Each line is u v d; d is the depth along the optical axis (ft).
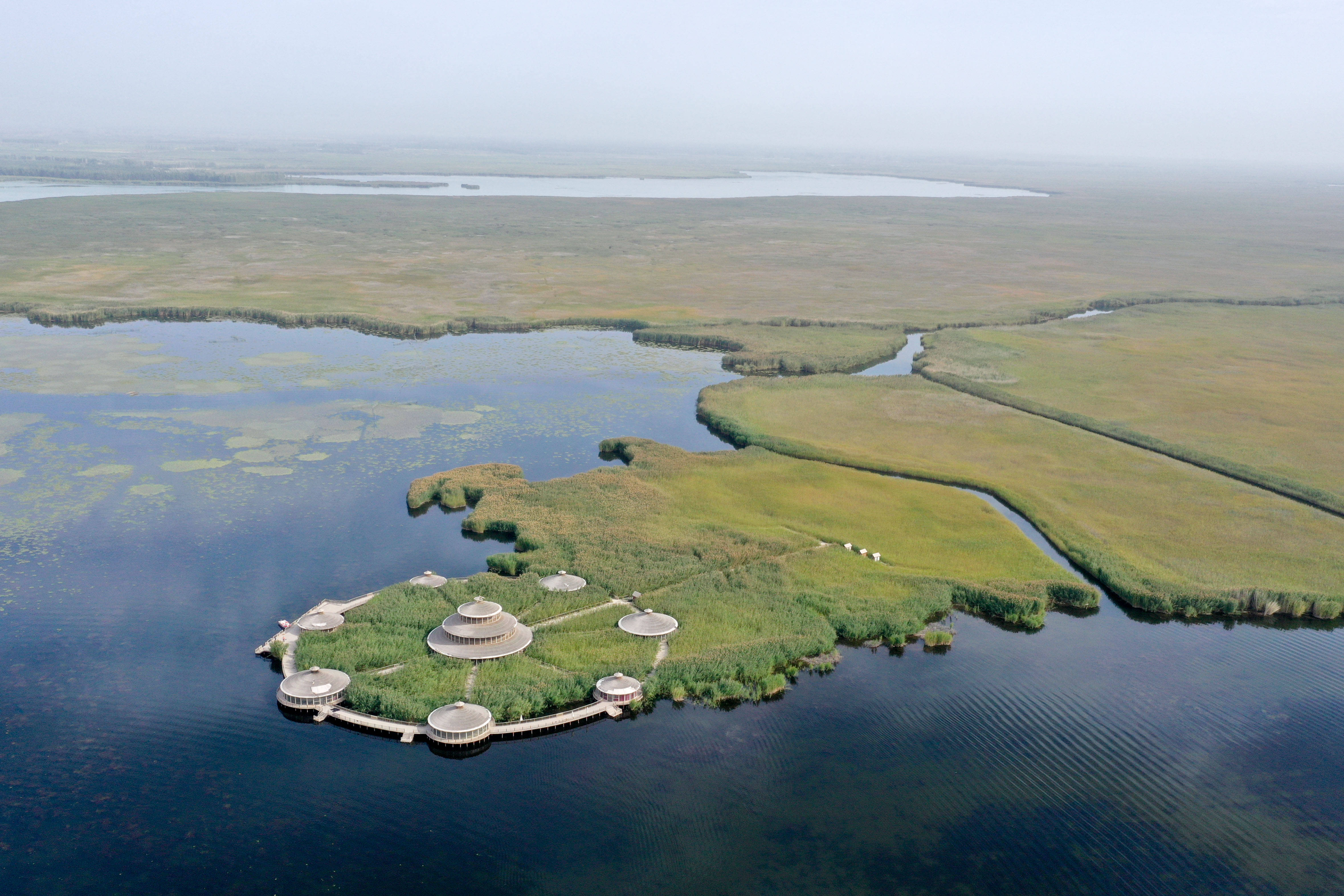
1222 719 186.60
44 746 168.96
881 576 238.48
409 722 176.04
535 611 212.23
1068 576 240.32
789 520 273.95
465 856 146.82
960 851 150.51
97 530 254.27
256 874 142.00
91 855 144.56
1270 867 148.46
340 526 264.11
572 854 147.95
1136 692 195.11
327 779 162.71
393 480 299.79
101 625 208.44
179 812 154.20
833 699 189.98
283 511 272.10
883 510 282.97
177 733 173.78
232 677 190.80
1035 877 145.48
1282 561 249.75
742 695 188.65
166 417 349.61
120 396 373.61
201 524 261.24
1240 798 164.14
